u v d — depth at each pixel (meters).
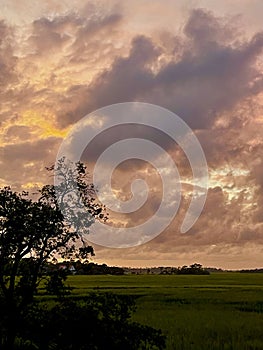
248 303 37.31
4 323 12.44
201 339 19.47
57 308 12.55
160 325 23.20
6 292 12.62
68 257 12.95
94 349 12.40
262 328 22.55
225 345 17.97
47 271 12.91
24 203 12.64
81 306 12.66
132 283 65.31
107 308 12.58
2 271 12.65
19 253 12.74
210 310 31.34
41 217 12.59
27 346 13.65
